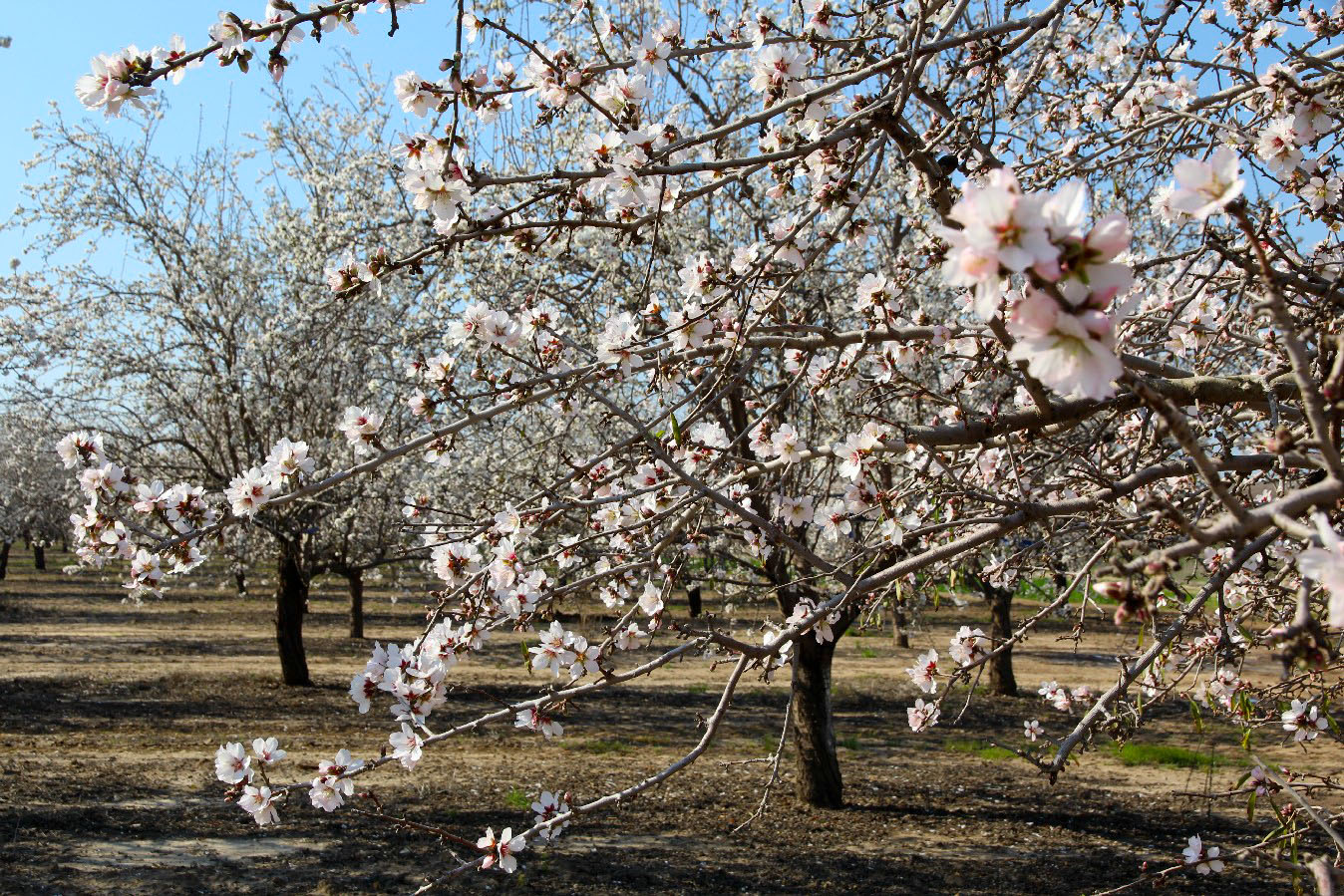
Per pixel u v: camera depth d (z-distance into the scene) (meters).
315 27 2.59
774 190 3.32
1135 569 1.44
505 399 3.28
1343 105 3.43
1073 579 3.00
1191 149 4.01
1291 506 1.40
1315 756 10.55
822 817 9.16
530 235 3.09
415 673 2.52
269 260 14.89
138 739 11.48
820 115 3.10
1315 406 1.40
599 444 8.76
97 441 2.81
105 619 25.61
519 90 2.90
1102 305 1.21
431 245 2.77
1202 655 3.38
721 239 9.24
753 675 17.94
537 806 2.61
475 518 3.26
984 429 2.78
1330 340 2.02
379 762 2.54
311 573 16.12
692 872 7.47
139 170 14.41
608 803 2.55
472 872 7.20
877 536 3.50
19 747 10.83
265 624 25.27
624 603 3.84
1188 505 2.71
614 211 3.35
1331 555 1.21
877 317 3.09
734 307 3.42
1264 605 3.52
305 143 14.01
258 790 2.51
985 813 9.41
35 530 33.22
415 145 2.75
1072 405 2.71
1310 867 2.58
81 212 14.09
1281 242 3.41
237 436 14.88
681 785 10.05
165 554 2.75
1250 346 3.60
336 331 13.09
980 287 1.20
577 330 8.13
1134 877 7.54
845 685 17.23
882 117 2.91
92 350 14.02
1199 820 9.19
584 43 8.54
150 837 7.77
